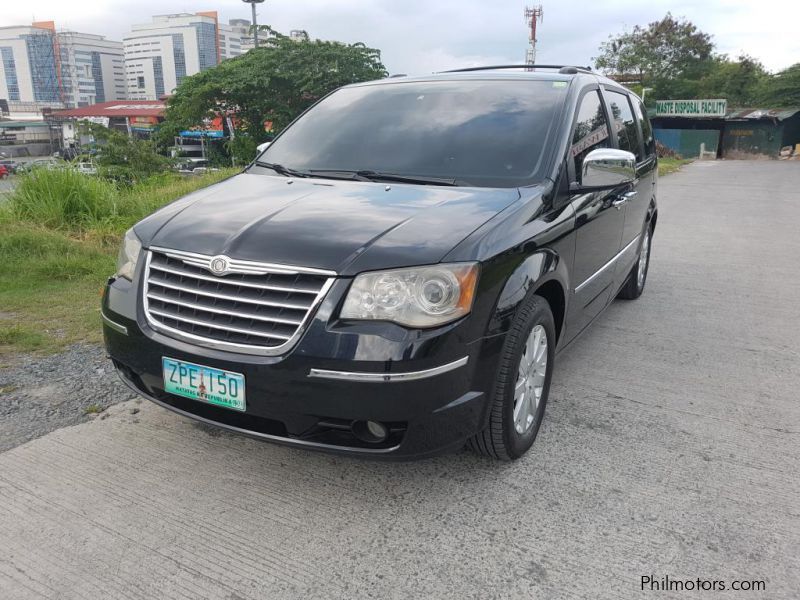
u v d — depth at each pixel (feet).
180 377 8.48
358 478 9.53
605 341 15.80
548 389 10.63
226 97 122.31
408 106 12.64
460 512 8.79
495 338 8.47
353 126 12.51
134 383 9.61
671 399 12.51
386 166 11.24
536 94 12.30
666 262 25.46
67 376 12.70
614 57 182.19
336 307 7.74
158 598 7.18
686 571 7.76
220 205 9.84
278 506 8.84
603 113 13.93
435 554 7.98
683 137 143.64
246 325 8.09
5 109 487.61
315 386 7.71
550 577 7.63
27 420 10.93
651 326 17.10
